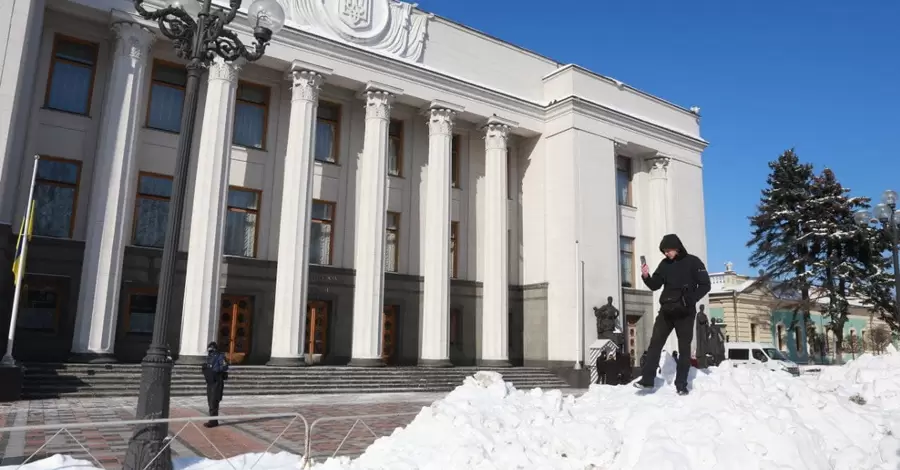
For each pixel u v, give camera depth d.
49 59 18.62
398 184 24.84
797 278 36.00
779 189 38.12
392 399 16.70
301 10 21.73
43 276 17.66
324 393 18.39
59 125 18.55
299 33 21.17
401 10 24.12
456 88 24.98
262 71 21.95
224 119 19.41
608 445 5.63
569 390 21.83
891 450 5.12
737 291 39.81
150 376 6.26
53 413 11.73
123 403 13.63
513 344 26.69
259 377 18.05
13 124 15.47
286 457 7.55
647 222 29.47
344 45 22.09
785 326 42.06
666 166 29.56
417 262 24.77
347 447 8.73
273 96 22.31
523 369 24.27
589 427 5.85
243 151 21.48
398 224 24.72
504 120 26.00
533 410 6.65
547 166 27.11
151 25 18.70
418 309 24.48
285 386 17.81
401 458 5.91
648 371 7.11
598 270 25.80
